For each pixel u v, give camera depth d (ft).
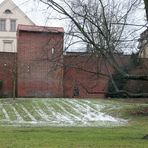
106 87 112.47
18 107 130.00
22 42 163.73
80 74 139.13
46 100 147.33
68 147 42.63
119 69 49.80
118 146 43.91
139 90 126.31
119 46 50.31
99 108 130.72
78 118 112.27
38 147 42.42
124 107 128.77
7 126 87.86
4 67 165.99
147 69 67.72
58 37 49.80
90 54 50.88
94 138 54.13
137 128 79.00
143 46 50.96
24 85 164.96
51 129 74.84
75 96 163.43
